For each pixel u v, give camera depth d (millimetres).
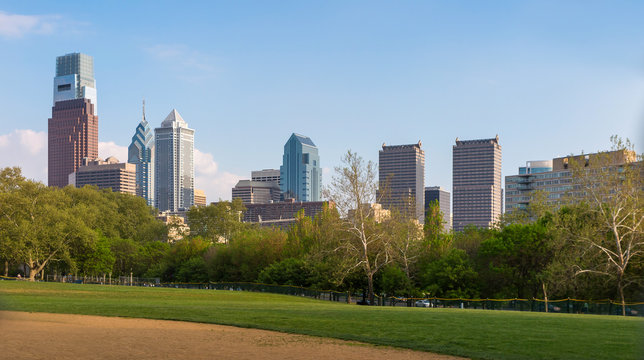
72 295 48531
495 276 71812
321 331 23344
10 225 100812
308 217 96500
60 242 103438
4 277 106375
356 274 77562
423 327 24766
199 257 125250
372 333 22875
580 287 60281
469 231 109250
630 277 58844
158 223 181500
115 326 24359
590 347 19094
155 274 136125
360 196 70750
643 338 20688
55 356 16734
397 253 73188
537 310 58406
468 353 18344
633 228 57781
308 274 86250
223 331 23312
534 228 70562
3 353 16984
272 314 30531
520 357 17562
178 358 16938
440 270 71188
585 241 59469
